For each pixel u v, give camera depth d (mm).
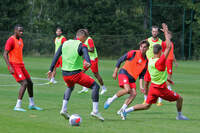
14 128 20828
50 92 38250
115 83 49188
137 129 21406
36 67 71562
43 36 112812
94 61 38562
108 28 127875
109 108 29438
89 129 21047
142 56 26516
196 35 128250
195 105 32375
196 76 64562
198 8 127750
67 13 128875
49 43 112562
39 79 51031
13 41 27469
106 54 115500
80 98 34875
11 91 37906
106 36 115688
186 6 129125
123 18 130375
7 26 123750
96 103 23812
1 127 20984
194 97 37906
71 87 24391
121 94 26312
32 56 111625
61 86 43812
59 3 131000
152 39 34031
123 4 134750
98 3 128375
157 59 24141
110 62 96562
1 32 109188
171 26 133375
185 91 43094
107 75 61000
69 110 27766
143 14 136125
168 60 34875
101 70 71000
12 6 125688
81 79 23625
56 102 31578
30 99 27922
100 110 28359
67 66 23719
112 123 23141
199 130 21516
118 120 24281
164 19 134625
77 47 23438
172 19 133750
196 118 25844
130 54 26516
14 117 24156
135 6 135375
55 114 25828
